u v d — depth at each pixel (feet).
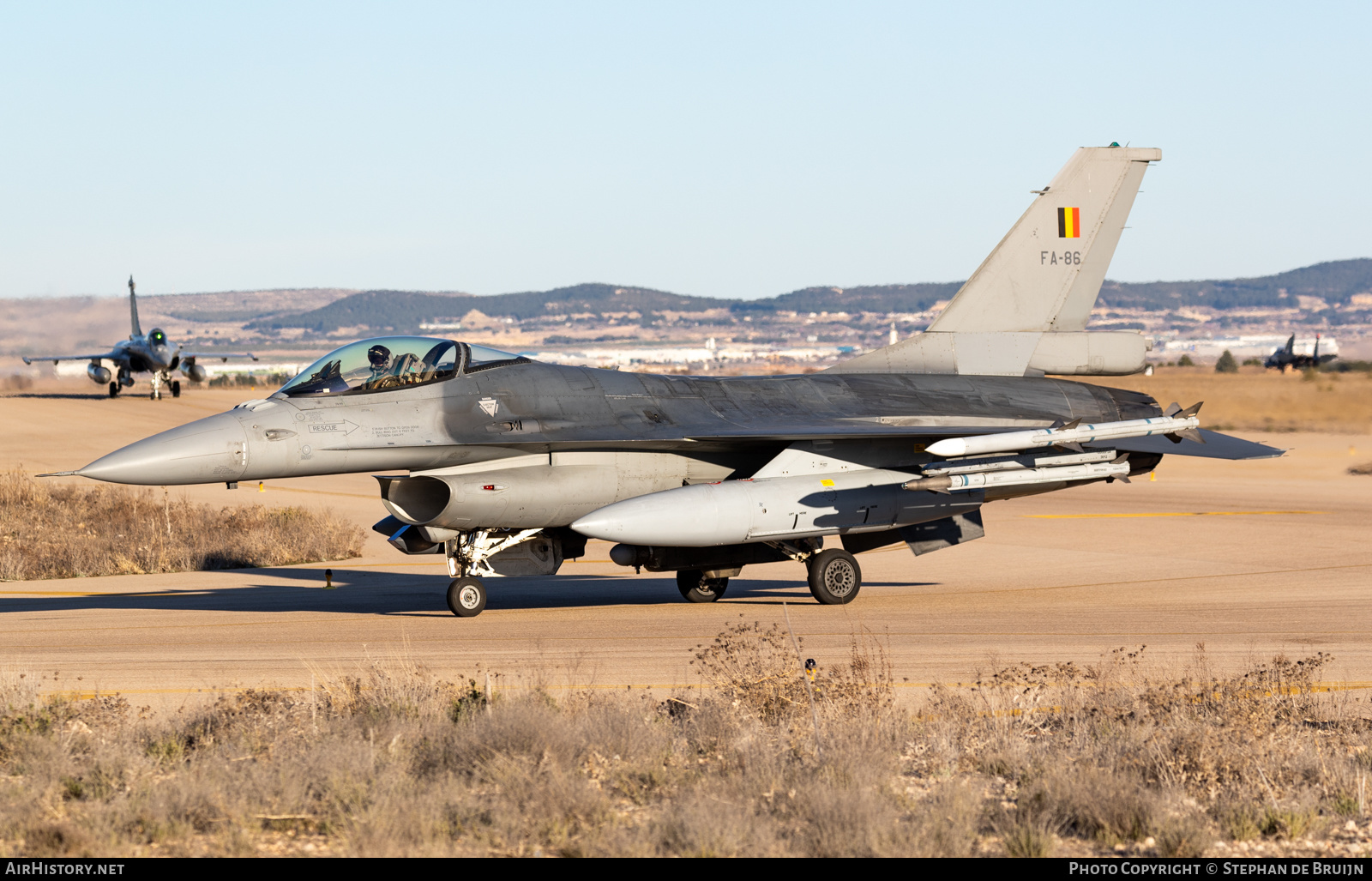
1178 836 77.82
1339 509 370.73
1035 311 245.86
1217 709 110.73
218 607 204.23
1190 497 417.08
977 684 129.80
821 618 186.09
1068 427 198.49
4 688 116.98
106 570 267.39
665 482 205.36
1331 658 140.46
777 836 79.00
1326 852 78.13
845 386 224.53
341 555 300.40
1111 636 165.27
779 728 105.40
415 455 185.88
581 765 94.07
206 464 172.96
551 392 199.72
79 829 77.15
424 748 96.84
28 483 399.85
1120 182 249.75
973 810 83.87
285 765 88.84
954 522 219.82
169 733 102.68
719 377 222.28
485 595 193.26
